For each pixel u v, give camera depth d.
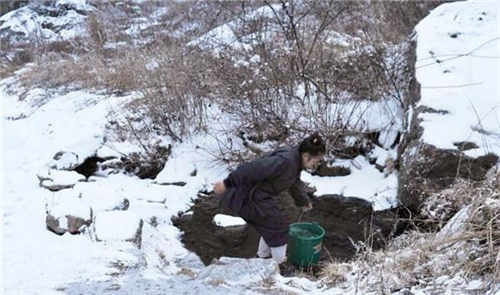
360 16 9.28
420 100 6.20
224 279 3.96
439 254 3.81
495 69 6.39
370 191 6.31
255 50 7.84
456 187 4.86
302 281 3.99
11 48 13.06
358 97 7.44
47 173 6.10
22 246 4.38
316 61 7.69
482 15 7.46
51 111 8.45
